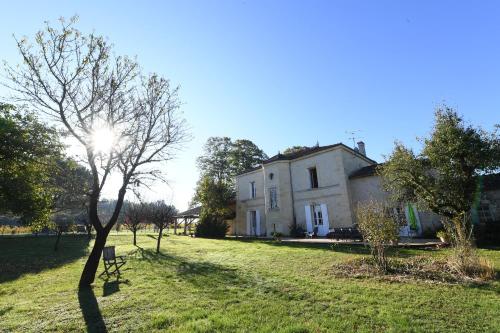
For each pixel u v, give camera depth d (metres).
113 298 7.64
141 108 11.64
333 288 7.65
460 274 8.28
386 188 15.88
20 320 6.25
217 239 27.14
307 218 25.72
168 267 12.09
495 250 12.08
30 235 37.94
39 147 10.23
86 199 10.99
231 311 6.17
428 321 5.29
